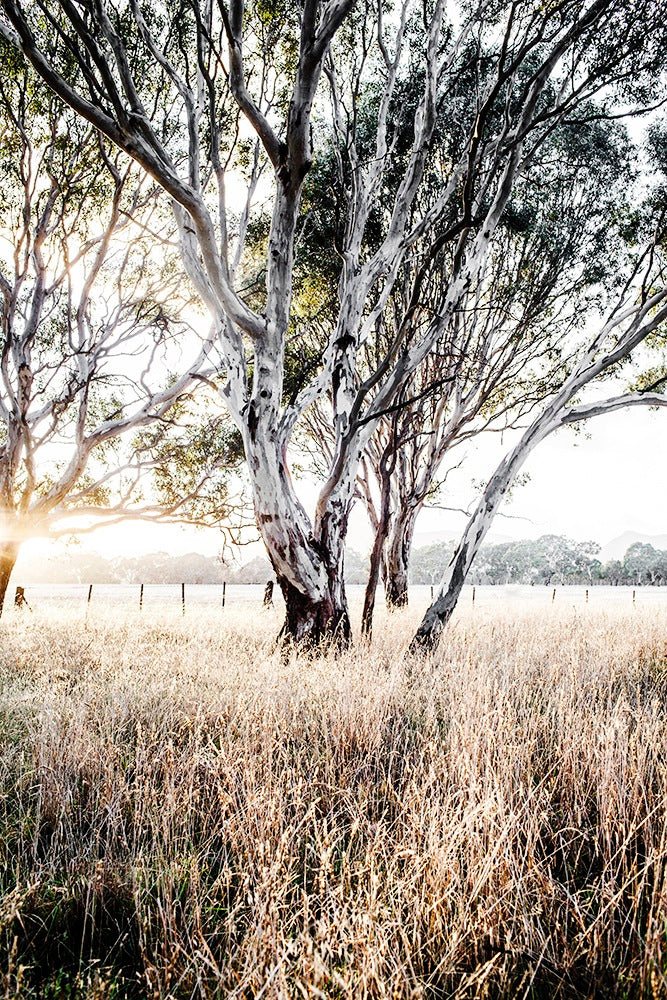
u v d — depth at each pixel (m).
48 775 3.87
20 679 7.20
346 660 7.60
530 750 4.30
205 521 15.49
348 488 9.80
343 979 2.10
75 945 2.69
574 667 7.55
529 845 2.97
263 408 8.22
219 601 26.91
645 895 2.76
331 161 12.38
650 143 10.77
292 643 8.98
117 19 8.88
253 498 8.84
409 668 7.82
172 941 2.39
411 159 9.49
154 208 12.76
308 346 14.53
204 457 15.44
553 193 12.95
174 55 9.73
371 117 12.41
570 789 3.95
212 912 2.81
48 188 11.83
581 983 2.36
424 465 17.73
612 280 13.30
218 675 6.82
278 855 2.75
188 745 4.22
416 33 10.88
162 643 9.66
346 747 4.61
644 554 111.81
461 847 2.87
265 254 13.64
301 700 5.54
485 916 2.49
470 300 13.35
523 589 59.56
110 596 33.41
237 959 2.27
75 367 12.80
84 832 3.60
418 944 2.40
